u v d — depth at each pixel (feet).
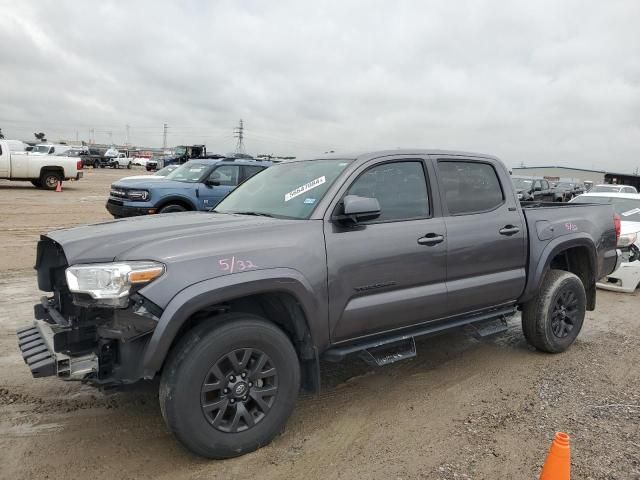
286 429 11.82
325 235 11.55
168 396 9.63
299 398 13.53
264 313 11.75
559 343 17.03
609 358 17.10
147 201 35.22
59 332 9.78
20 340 10.75
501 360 16.67
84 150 181.57
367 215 11.66
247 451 10.55
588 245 17.76
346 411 12.82
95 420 11.91
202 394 9.84
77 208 56.95
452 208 14.28
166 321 9.31
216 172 37.99
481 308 14.97
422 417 12.57
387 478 9.97
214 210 14.66
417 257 12.96
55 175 77.71
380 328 12.60
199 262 9.86
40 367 9.39
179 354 9.74
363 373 15.34
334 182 12.39
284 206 12.83
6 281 24.40
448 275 13.76
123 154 216.74
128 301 9.30
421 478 9.98
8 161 73.26
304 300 10.94
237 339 10.11
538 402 13.53
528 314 16.92
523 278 15.79
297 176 13.92
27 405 12.53
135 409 12.50
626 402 13.66
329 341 11.74
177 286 9.52
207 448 9.99
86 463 10.19
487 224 14.79
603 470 10.32
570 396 13.96
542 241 16.22
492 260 14.84
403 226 12.92
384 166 13.29
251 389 10.46
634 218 29.32
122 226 11.52
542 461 10.64
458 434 11.75
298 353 11.69
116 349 9.89
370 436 11.59
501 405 13.33
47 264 11.80
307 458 10.61
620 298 25.88
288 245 10.94
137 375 9.57
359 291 11.98
